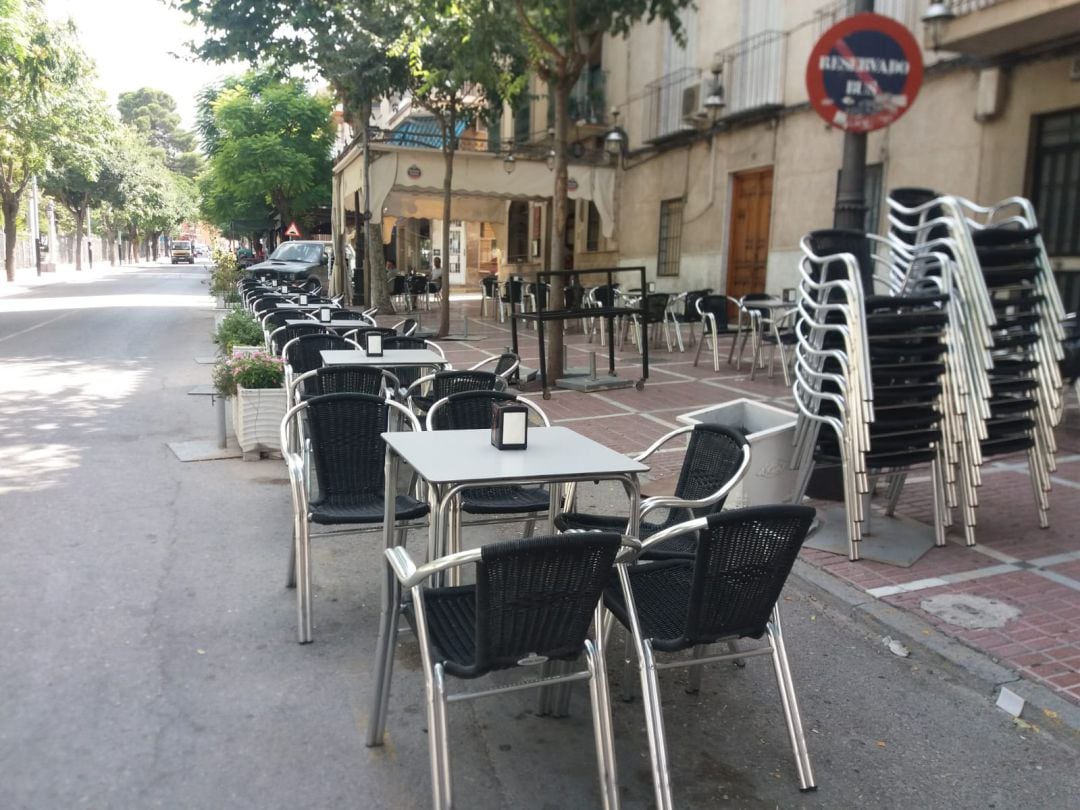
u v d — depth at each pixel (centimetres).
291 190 2836
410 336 794
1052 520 558
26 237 5012
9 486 620
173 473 662
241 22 1377
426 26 1120
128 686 351
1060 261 1038
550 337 1038
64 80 1784
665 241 1848
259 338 932
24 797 282
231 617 417
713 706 354
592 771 308
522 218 2536
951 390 506
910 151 1221
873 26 566
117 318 1953
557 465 339
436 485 351
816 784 304
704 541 272
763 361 1234
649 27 1838
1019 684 361
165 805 280
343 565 484
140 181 5488
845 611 438
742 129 1570
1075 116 1013
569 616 265
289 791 290
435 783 257
